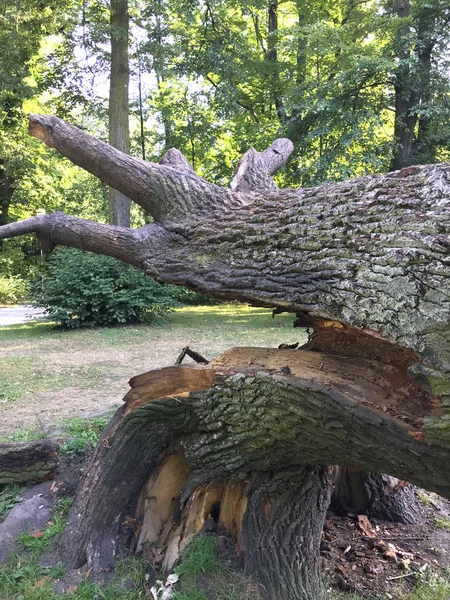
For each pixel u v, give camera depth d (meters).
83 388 6.66
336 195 2.41
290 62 16.42
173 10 13.80
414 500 3.69
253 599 2.51
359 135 11.73
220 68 14.93
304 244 2.28
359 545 3.23
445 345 1.66
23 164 20.31
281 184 14.21
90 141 3.16
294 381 2.20
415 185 2.14
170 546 2.84
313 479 2.82
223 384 2.55
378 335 1.85
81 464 3.87
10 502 3.45
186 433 2.88
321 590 2.68
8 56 15.55
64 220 3.10
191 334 11.04
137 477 3.02
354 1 15.71
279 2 17.72
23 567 2.86
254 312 15.64
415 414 1.91
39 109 21.14
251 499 2.76
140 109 19.19
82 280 12.30
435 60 13.27
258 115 17.84
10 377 7.27
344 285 2.01
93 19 14.08
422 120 13.75
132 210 21.91
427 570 2.99
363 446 2.05
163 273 2.87
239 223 2.69
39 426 5.03
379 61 11.55
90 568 2.82
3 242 23.59
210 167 19.88
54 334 11.48
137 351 9.20
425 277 1.77
